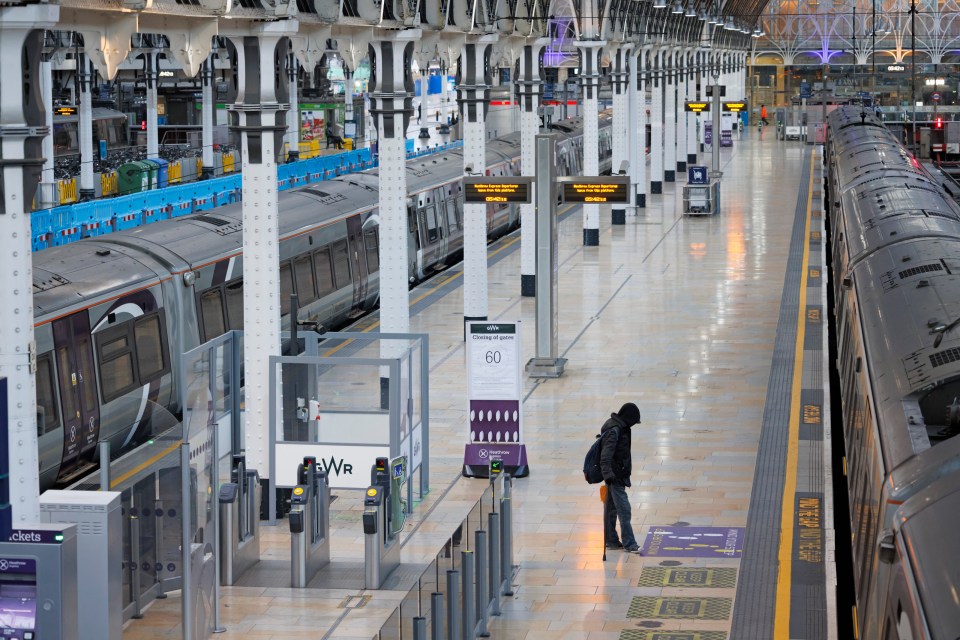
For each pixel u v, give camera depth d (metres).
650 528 44.22
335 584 40.16
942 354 30.41
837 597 37.62
